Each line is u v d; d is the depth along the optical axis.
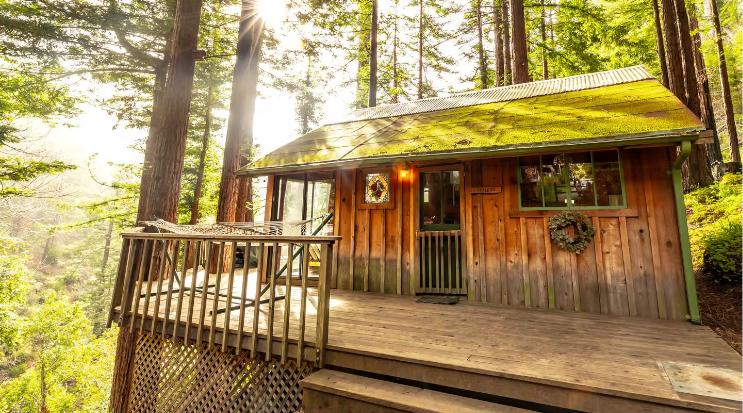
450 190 5.27
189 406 3.50
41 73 8.88
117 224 12.23
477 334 3.11
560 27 11.52
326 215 5.55
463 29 15.65
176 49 6.79
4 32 7.63
